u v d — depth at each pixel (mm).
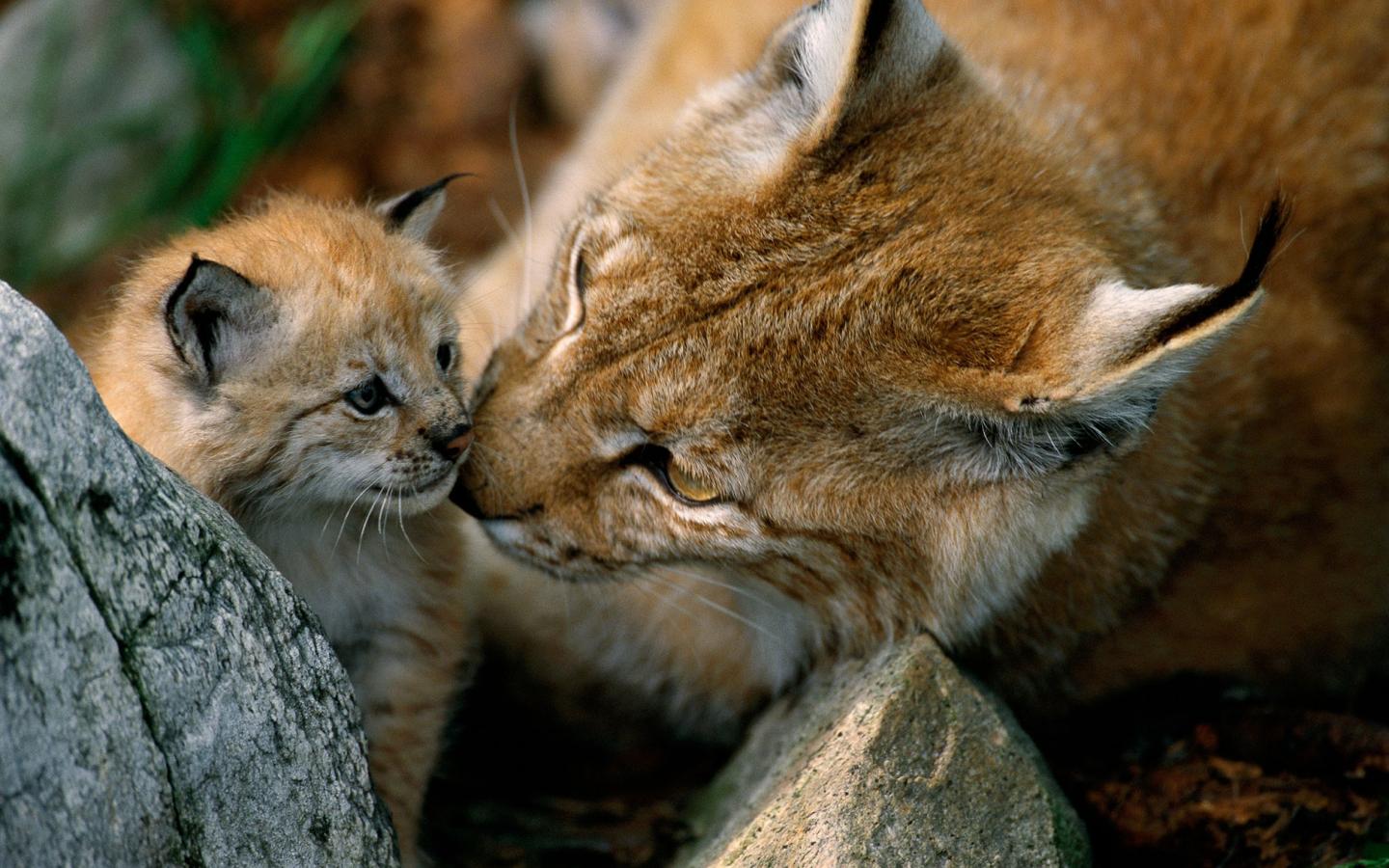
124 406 7230
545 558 7805
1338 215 8828
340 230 7781
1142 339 6203
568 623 9047
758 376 6965
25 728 4434
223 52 14797
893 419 6945
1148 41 9148
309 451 7273
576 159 11812
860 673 7562
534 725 9570
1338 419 8586
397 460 7355
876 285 6871
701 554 7574
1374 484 8750
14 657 4438
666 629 8820
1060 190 7375
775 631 8328
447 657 8117
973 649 7816
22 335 4785
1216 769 7941
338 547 7633
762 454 7117
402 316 7461
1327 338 8625
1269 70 9016
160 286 7301
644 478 7445
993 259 6867
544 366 7578
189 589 5250
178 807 4965
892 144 7207
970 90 7574
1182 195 8539
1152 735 8320
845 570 7559
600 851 8297
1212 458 8047
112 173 13875
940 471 7094
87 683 4688
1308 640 8805
